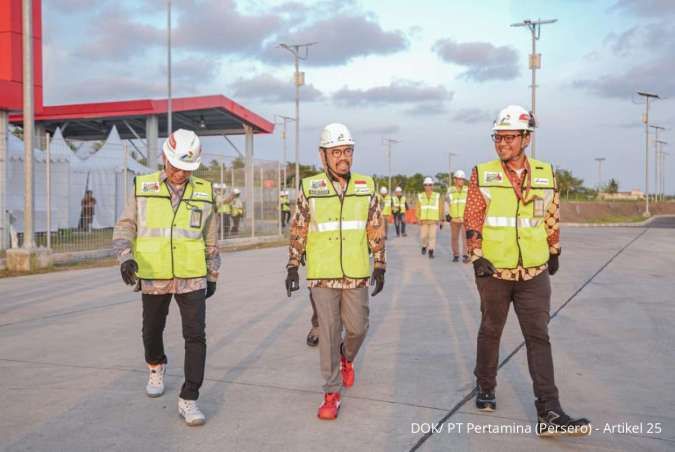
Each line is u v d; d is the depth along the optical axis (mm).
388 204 24281
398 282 10844
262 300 9102
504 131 4105
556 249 4293
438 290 9906
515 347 6090
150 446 3848
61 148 18203
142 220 4391
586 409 4418
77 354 6016
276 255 16625
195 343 4297
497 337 4336
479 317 7699
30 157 12578
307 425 4176
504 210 4152
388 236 25500
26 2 12102
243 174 21172
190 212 4418
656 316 7598
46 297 9336
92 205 17562
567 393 4754
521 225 4137
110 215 20016
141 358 5871
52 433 4055
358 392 4828
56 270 12656
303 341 6543
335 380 4312
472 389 4871
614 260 13953
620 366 5469
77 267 13227
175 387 5000
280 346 6328
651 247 17641
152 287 4355
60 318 7762
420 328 7082
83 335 6824
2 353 6062
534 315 4094
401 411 4406
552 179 4219
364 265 4488
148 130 28656
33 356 5949
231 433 4047
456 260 14383
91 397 4758
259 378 5234
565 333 6719
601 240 20578
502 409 4438
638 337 6523
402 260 14742
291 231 4641
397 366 5531
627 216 60406
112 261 14586
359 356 5891
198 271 4387
